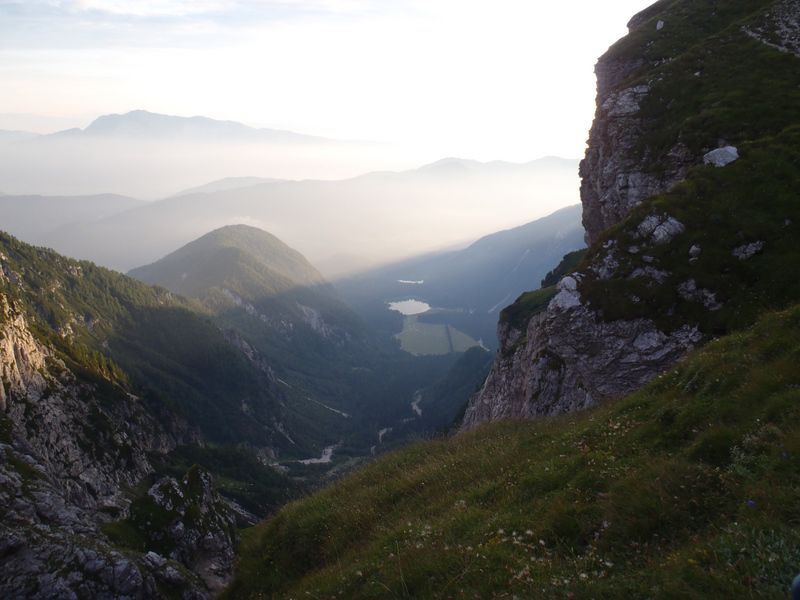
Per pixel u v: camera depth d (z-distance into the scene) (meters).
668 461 10.96
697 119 32.00
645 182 33.38
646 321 23.69
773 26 37.41
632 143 36.06
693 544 8.48
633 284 24.47
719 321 21.72
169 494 39.06
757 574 6.98
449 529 12.70
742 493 9.14
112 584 23.30
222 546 38.78
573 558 9.75
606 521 10.38
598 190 39.34
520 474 14.67
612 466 12.35
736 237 23.34
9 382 70.12
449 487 16.58
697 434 11.82
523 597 8.57
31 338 82.88
